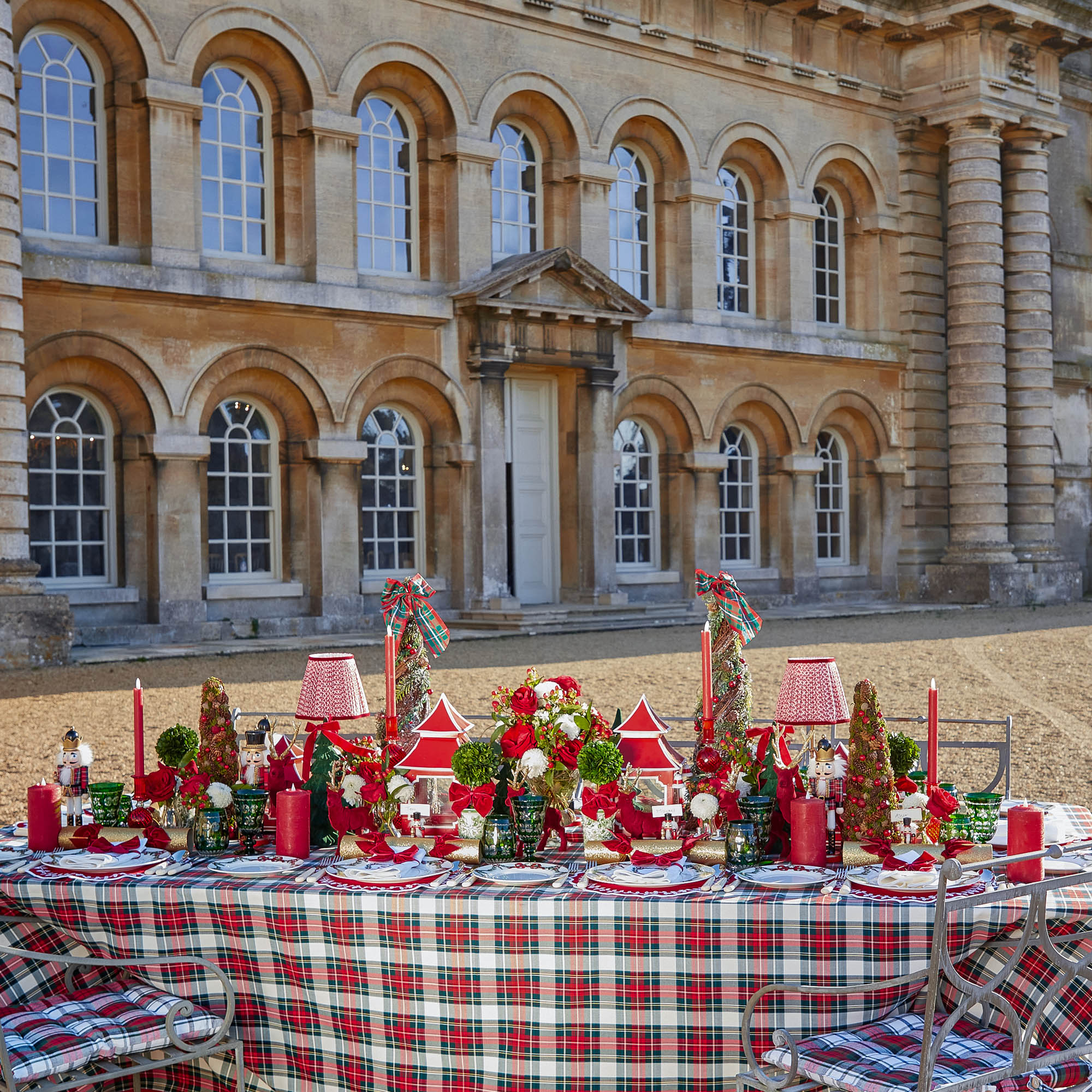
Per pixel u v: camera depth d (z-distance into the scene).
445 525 22.64
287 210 20.80
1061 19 29.20
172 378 19.30
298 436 20.97
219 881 4.37
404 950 4.13
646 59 24.89
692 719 6.51
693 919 4.03
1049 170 32.75
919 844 4.50
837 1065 3.79
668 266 25.73
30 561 17.09
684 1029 4.06
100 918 4.38
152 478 19.27
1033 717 13.12
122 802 5.06
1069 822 5.44
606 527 24.06
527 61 23.25
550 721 4.70
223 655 18.19
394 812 4.76
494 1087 4.13
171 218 19.20
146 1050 4.07
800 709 5.15
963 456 29.23
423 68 21.92
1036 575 29.50
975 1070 3.74
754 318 27.17
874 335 29.09
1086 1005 4.05
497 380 22.48
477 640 20.72
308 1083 4.29
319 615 20.95
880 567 29.28
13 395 16.88
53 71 18.70
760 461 27.56
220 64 20.31
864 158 28.67
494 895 4.12
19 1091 3.82
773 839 4.72
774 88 26.92
